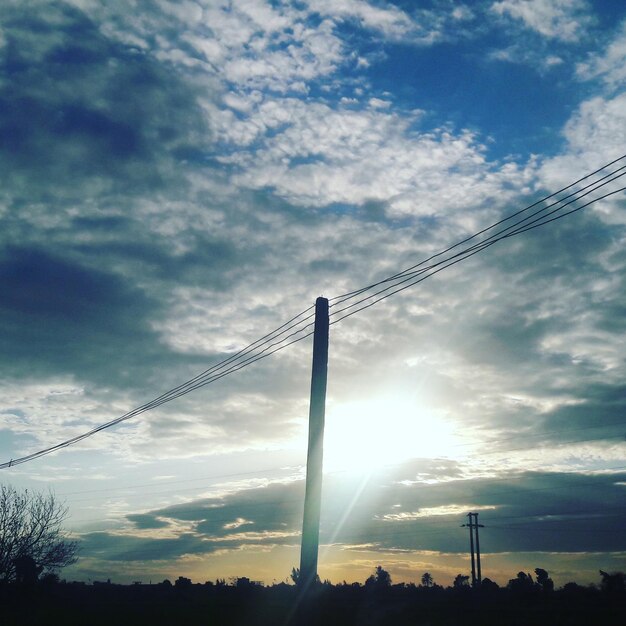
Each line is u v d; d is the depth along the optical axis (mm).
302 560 16859
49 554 48906
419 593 36938
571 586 38031
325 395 18031
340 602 32812
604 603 33906
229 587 49969
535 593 36500
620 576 35906
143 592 50906
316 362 18203
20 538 47625
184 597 45094
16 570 47406
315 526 17016
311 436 17656
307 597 16578
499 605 34219
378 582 41125
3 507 48062
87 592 51594
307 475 17438
